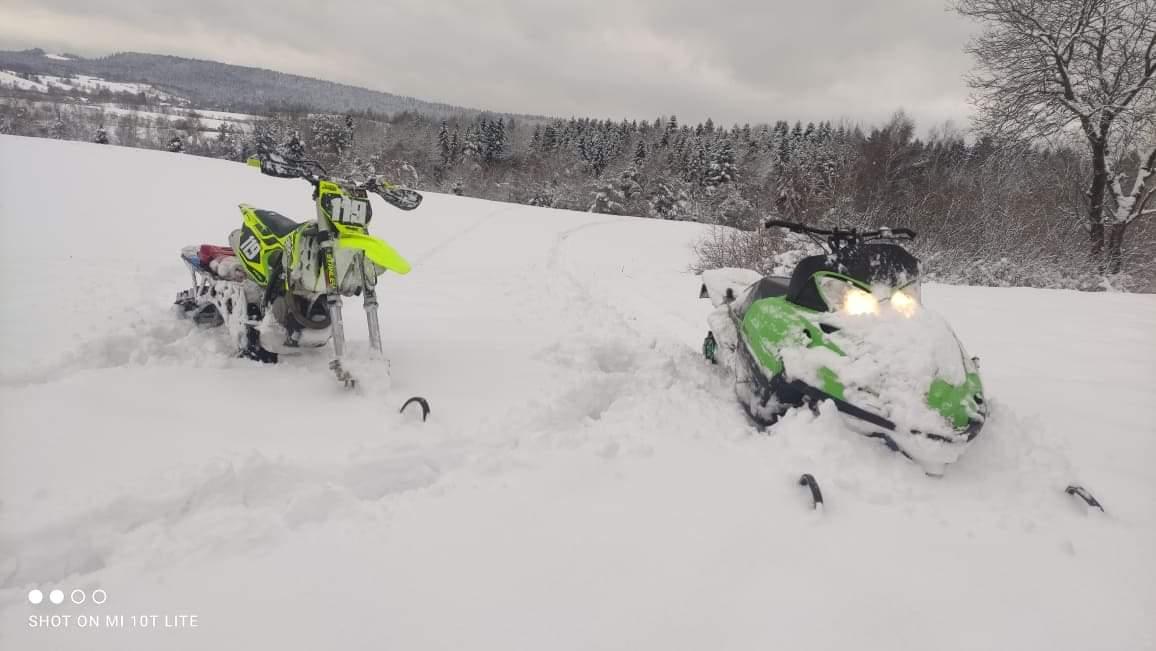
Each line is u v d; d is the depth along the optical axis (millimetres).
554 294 9336
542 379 4754
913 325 3854
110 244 10062
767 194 22172
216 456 3191
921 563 2830
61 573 2395
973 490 3496
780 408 4086
